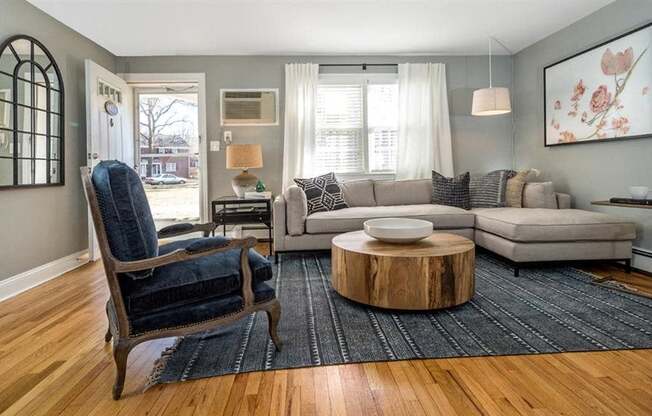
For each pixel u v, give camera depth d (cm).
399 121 470
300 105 459
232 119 467
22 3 300
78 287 293
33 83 311
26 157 302
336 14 350
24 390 154
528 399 144
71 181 364
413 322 216
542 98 432
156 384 158
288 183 461
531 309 233
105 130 397
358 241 266
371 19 363
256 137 471
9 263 283
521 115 473
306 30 387
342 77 473
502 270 323
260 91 466
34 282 303
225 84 465
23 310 243
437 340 193
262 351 184
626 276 301
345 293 246
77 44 378
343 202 400
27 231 303
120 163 164
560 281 289
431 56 477
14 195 289
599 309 232
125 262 150
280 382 158
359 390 151
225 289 172
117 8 328
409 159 472
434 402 143
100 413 139
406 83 466
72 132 368
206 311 167
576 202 388
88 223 384
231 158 405
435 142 470
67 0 309
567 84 390
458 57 479
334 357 177
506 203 394
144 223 163
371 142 481
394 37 412
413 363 172
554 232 296
